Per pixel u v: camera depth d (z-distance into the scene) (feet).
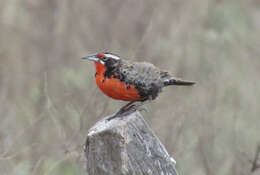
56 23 59.72
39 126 42.42
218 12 60.13
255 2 66.49
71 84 48.88
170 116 40.09
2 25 57.11
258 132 48.57
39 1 60.18
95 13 60.29
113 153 22.84
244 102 51.78
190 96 45.39
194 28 57.93
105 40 56.59
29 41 58.23
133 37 57.47
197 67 53.52
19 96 48.80
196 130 43.19
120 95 28.73
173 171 23.90
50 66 55.47
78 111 38.01
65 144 37.35
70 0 60.39
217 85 48.44
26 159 40.32
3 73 51.19
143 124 23.43
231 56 57.41
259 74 57.41
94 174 23.25
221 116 46.37
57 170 40.29
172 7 59.06
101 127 23.20
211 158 42.75
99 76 28.68
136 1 59.67
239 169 42.93
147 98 29.40
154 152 23.40
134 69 28.30
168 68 49.93
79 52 57.62
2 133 42.42
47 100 39.91
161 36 55.98
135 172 22.94
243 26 61.11
